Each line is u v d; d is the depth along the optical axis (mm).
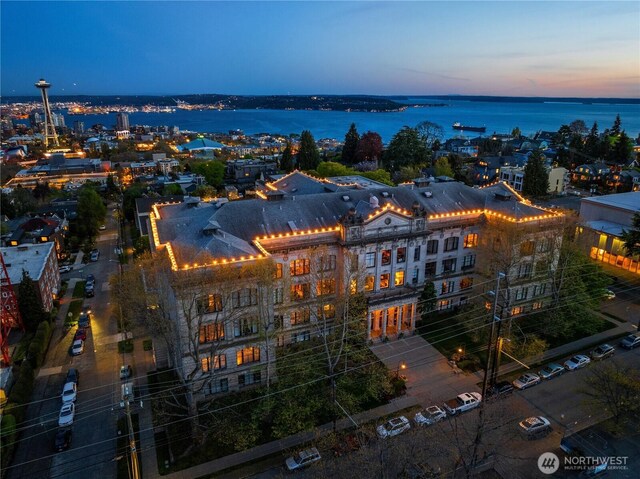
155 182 186625
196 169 187375
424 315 75250
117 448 50531
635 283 90688
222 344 55656
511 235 68438
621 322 75812
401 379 59688
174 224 65562
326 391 54406
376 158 194750
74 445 50906
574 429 51969
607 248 101125
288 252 63750
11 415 50781
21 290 72562
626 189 166375
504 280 65000
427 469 43938
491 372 61062
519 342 67562
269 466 47562
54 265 90875
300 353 58625
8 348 69500
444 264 77188
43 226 113125
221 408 50719
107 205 173750
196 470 47188
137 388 60281
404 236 69312
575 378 61156
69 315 80188
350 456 45781
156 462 48500
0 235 113688
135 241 121000
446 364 64125
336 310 63562
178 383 59406
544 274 75188
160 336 58531
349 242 65125
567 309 71438
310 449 47531
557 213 76625
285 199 71875
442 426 52000
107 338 73312
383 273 70312
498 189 87000
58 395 59500
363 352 62250
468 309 72438
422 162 180000
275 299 64375
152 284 61344
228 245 56406
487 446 49281
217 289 52312
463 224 75812
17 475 47031
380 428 50031
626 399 48812
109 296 88938
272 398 52906
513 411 54750
